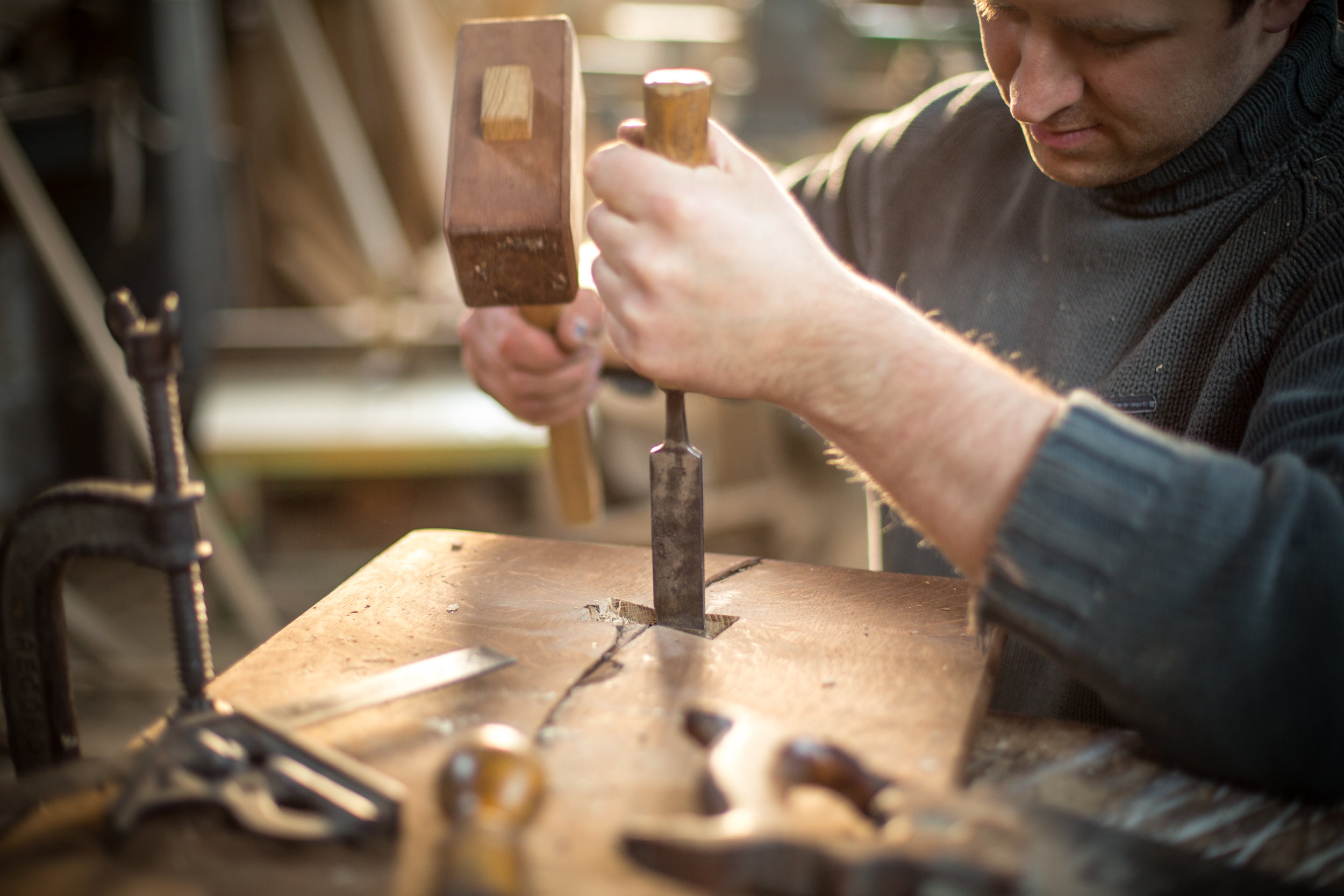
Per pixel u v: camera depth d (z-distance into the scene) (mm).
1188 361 971
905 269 1259
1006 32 894
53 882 557
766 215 703
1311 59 909
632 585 926
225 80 3615
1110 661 639
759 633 834
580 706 729
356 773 612
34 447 2824
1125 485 646
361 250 3533
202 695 710
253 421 2580
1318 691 624
